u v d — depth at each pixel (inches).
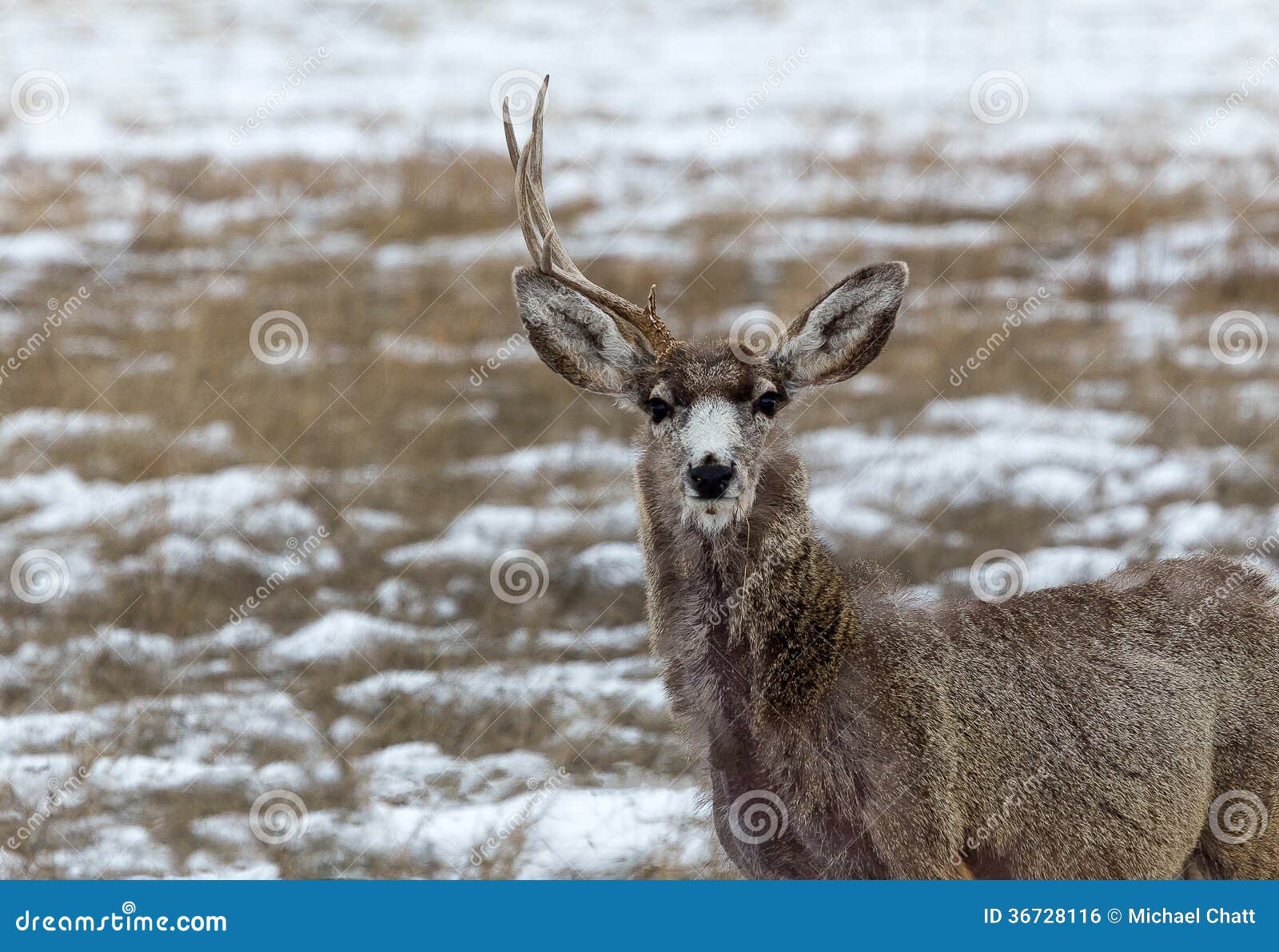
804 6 2277.3
